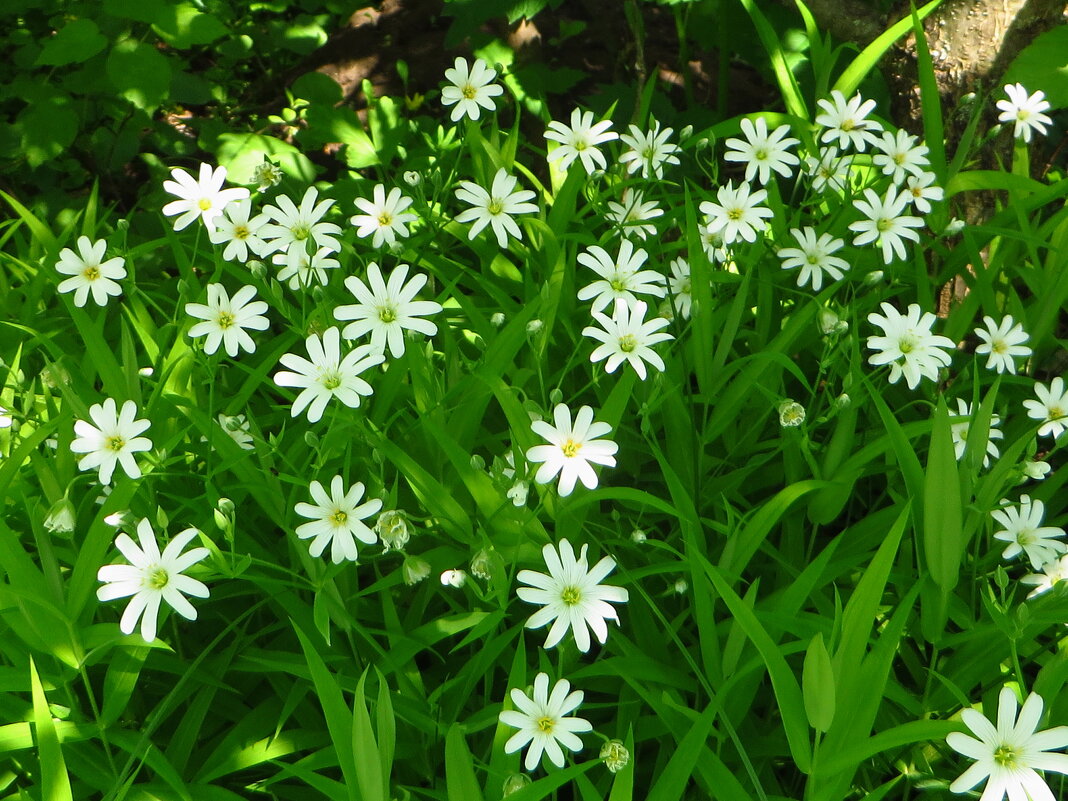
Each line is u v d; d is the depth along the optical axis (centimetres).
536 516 39
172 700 38
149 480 39
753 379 43
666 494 45
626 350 39
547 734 34
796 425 40
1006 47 54
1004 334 45
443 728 37
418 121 65
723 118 69
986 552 44
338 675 38
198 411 40
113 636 36
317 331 42
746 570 44
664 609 42
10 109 71
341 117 61
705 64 83
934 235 54
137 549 35
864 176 53
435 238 52
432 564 40
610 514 44
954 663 39
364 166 60
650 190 53
